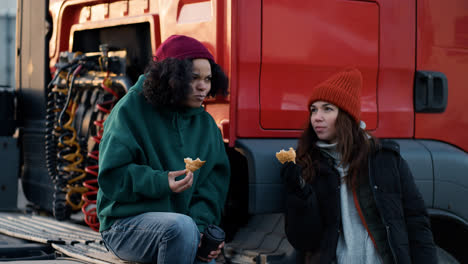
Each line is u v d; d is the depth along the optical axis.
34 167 4.68
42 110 4.53
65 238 3.37
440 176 3.16
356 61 3.07
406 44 3.21
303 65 2.96
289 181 2.46
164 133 2.56
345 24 3.05
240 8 2.84
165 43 2.56
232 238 3.11
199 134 2.66
